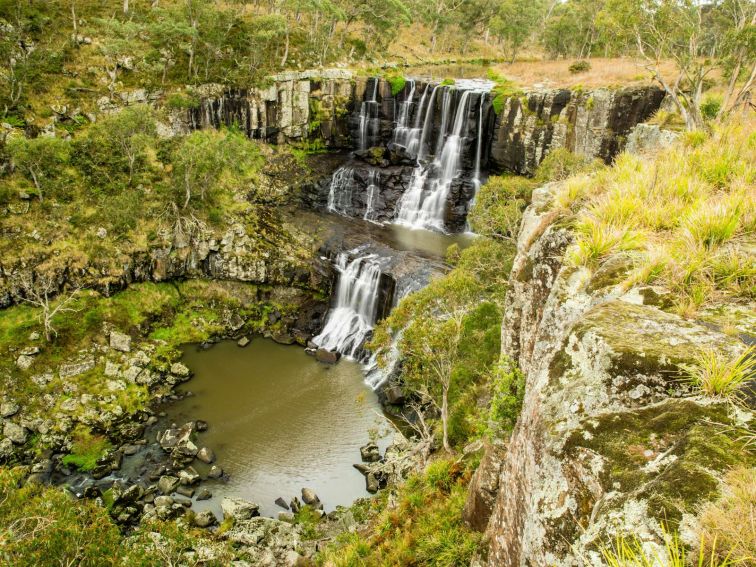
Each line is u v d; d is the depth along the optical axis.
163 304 40.84
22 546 13.89
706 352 5.15
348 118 58.03
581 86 44.97
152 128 46.25
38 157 38.81
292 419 31.62
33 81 45.97
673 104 38.25
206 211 45.03
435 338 22.56
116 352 35.88
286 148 56.62
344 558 17.59
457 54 89.12
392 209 52.56
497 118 49.78
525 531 5.55
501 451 13.30
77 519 16.12
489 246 28.94
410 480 20.88
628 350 5.50
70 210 40.06
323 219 50.19
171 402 33.00
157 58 53.00
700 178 11.62
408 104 57.19
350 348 39.38
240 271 43.53
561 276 8.73
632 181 11.66
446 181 52.16
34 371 32.66
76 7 56.34
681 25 30.14
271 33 54.34
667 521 3.63
